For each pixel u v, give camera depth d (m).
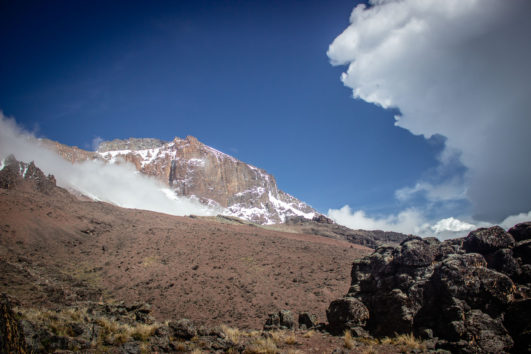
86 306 21.19
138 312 21.03
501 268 16.30
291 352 13.56
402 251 19.50
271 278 65.69
